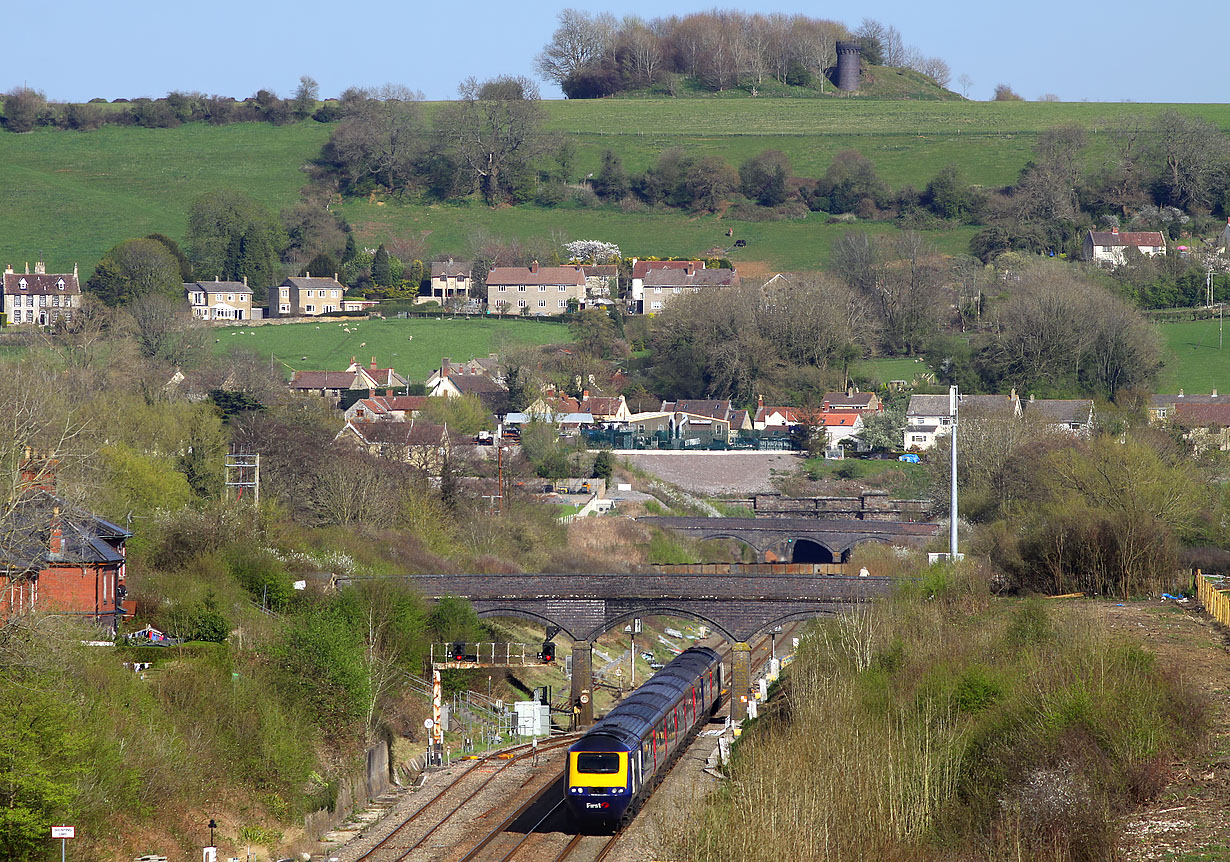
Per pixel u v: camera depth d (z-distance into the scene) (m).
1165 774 191.75
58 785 189.75
